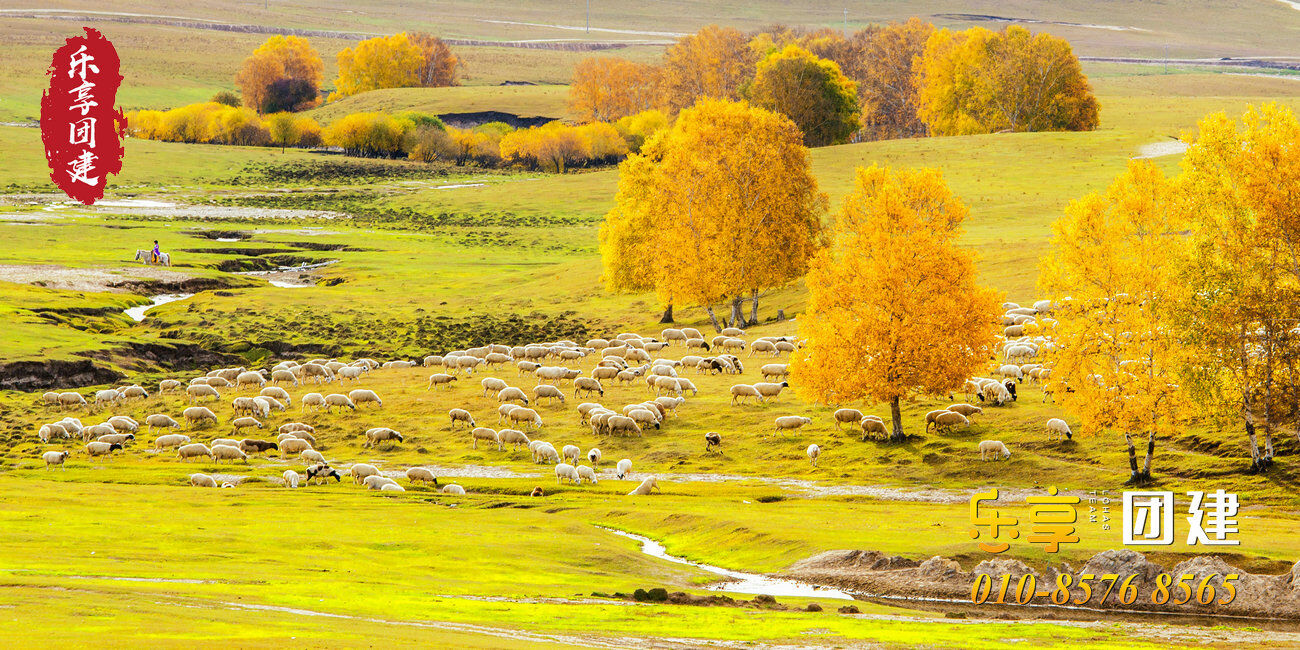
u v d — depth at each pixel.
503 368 119.81
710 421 91.75
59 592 35.38
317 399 103.19
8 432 98.38
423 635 32.12
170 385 116.88
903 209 81.62
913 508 66.00
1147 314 69.75
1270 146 67.25
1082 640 39.22
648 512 67.50
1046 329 74.75
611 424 89.94
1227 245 68.50
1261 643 39.84
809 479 75.56
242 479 79.19
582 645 33.00
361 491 75.31
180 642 27.39
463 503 71.75
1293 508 60.59
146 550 49.91
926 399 92.25
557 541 58.03
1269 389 66.19
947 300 79.56
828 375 81.69
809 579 52.28
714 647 34.69
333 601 38.81
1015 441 78.31
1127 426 68.44
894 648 35.94
